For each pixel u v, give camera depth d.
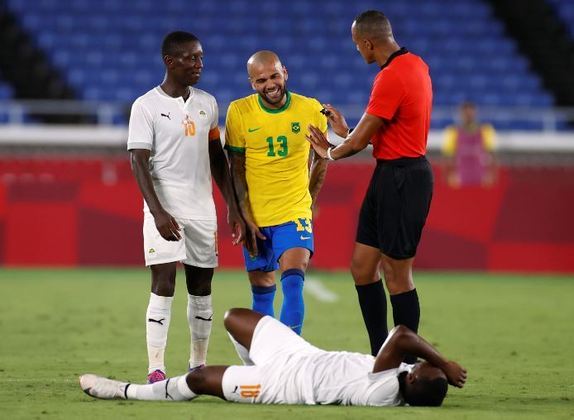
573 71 92.00
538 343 34.44
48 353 31.31
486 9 95.19
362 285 26.44
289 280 26.16
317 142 26.11
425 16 94.31
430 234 62.31
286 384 21.45
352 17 94.12
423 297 49.25
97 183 62.16
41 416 20.59
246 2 94.25
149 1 93.38
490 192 62.38
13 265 61.81
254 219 27.11
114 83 87.56
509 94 89.00
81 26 91.06
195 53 25.77
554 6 96.19
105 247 62.22
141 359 30.16
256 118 26.77
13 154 75.75
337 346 33.31
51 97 86.25
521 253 62.28
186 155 26.05
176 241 25.56
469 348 33.19
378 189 25.64
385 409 20.97
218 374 21.80
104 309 43.50
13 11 91.25
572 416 21.02
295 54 90.88
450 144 65.12
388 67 25.41
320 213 61.81
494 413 21.22
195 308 26.83
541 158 79.12
